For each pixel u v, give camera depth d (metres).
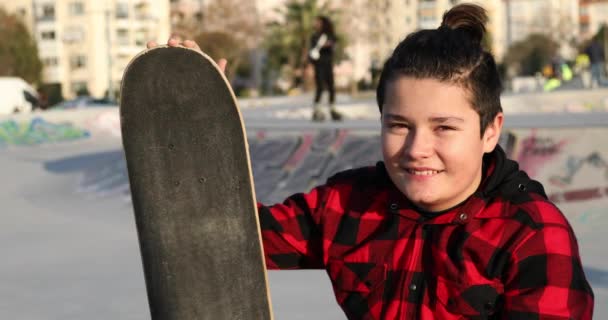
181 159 1.71
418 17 81.94
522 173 1.59
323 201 1.75
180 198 1.70
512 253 1.49
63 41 62.47
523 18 97.56
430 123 1.47
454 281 1.52
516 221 1.50
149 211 1.70
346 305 1.67
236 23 55.25
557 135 7.29
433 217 1.58
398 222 1.63
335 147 8.05
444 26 1.64
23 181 10.43
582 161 7.02
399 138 1.51
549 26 83.88
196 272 1.68
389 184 1.68
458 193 1.52
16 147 15.19
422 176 1.50
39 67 50.94
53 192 9.41
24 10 65.50
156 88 1.73
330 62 12.09
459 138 1.47
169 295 1.68
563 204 6.58
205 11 55.66
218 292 1.68
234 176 1.71
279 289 4.88
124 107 1.72
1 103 26.17
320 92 12.13
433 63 1.46
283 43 46.84
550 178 6.90
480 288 1.50
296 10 46.91
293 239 1.77
